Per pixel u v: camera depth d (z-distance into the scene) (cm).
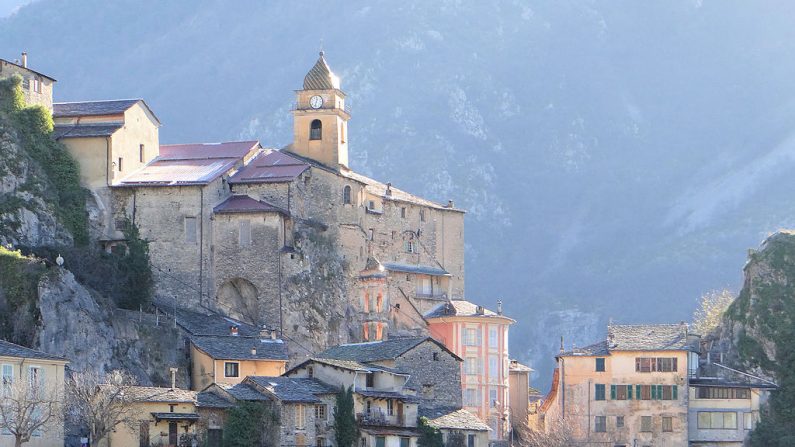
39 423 19638
